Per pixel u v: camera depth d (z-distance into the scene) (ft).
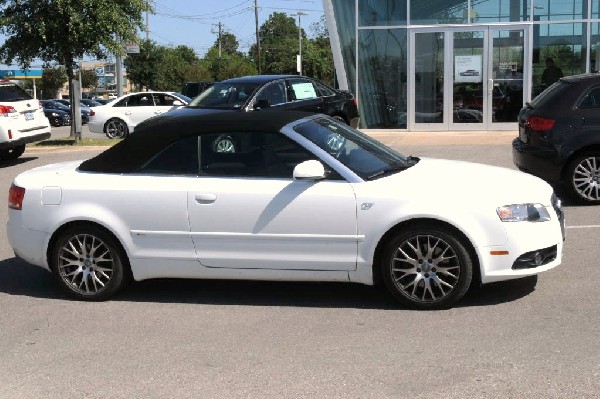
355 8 63.41
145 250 19.44
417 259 18.12
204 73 227.20
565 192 32.99
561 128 29.91
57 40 59.77
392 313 18.28
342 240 18.24
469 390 13.62
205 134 19.51
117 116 72.49
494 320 17.38
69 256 20.17
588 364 14.58
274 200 18.48
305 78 46.96
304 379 14.46
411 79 62.75
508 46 60.59
